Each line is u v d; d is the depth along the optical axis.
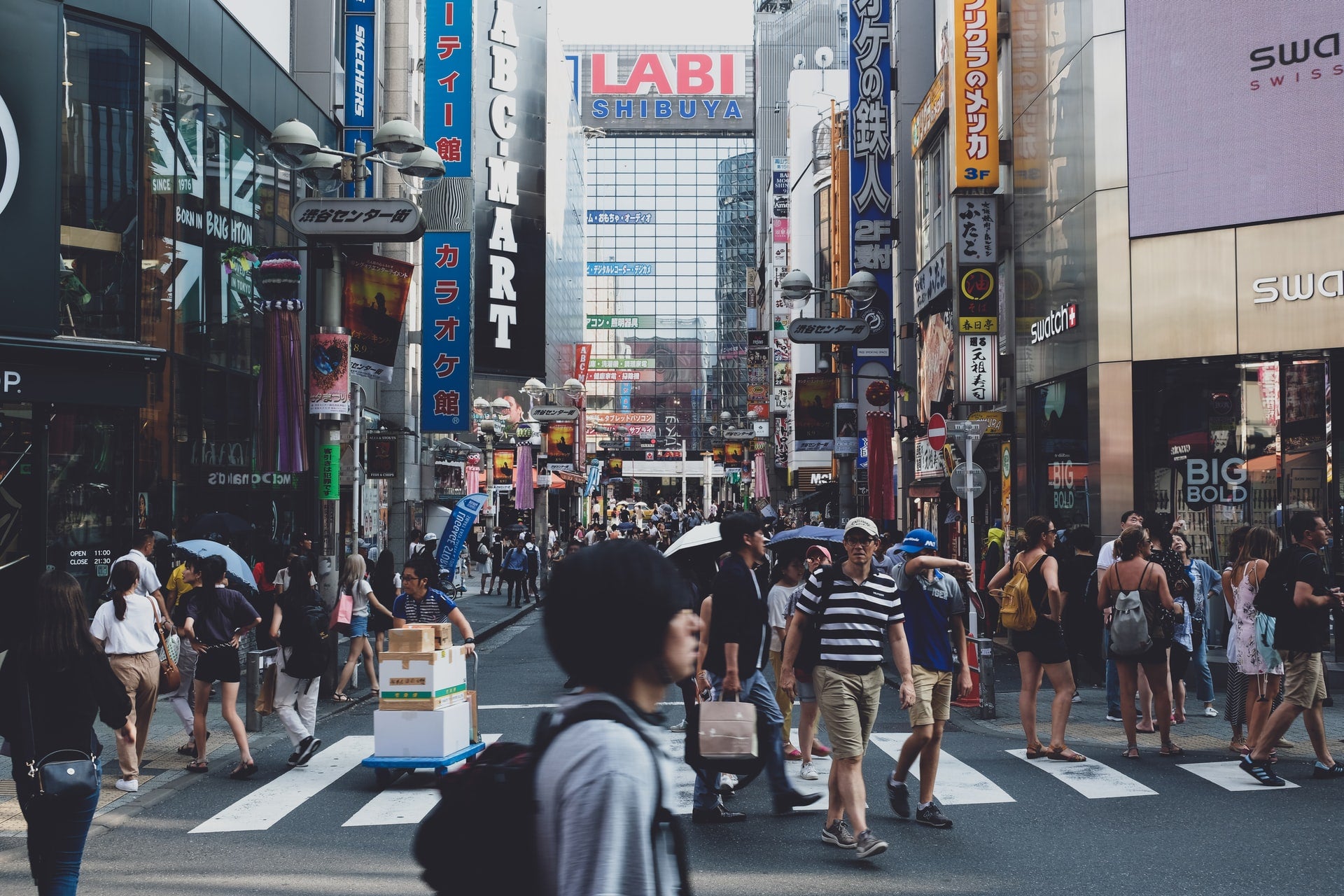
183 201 19.47
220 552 12.12
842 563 7.64
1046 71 21.05
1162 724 10.45
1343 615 15.50
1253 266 17.27
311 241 15.81
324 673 15.00
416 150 15.62
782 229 69.31
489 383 58.59
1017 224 22.81
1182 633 12.32
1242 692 10.65
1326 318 16.62
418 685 9.64
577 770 2.06
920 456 32.44
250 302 22.66
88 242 16.80
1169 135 18.03
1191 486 17.80
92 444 17.06
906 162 36.59
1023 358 22.47
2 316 15.28
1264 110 17.23
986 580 19.39
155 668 9.88
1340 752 10.45
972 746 11.16
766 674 15.70
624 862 2.00
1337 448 16.50
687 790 9.51
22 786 5.71
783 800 8.48
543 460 41.12
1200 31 17.80
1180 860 7.12
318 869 7.20
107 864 7.33
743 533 8.50
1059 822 8.13
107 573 17.17
